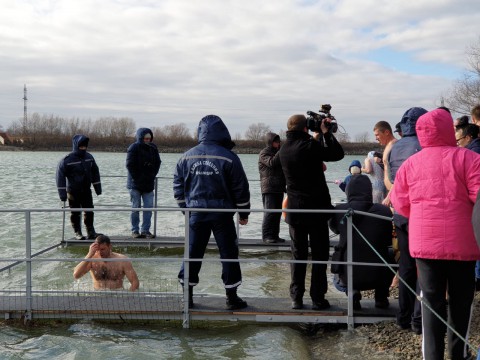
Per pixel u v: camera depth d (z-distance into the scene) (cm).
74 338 594
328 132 587
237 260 609
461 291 440
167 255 1042
